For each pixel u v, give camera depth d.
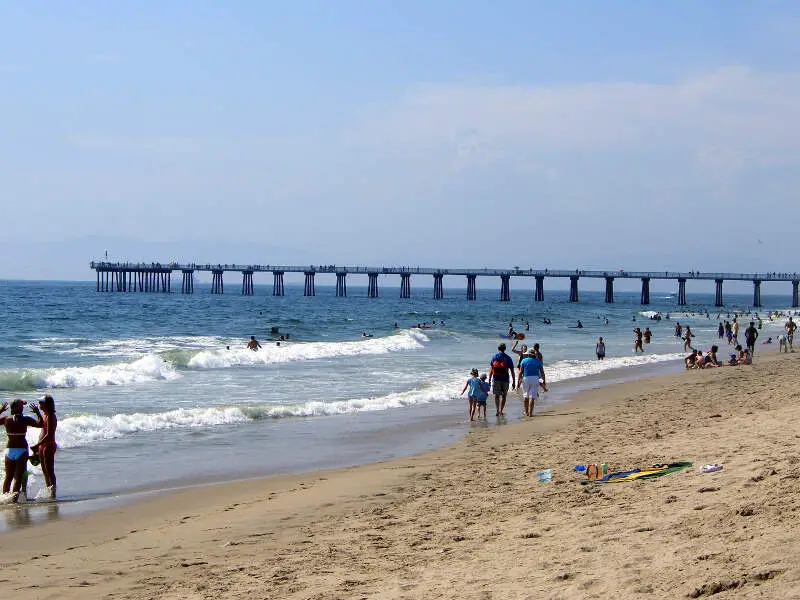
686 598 4.86
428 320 75.19
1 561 7.60
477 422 17.84
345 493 10.53
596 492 8.85
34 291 157.00
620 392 23.25
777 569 4.98
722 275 136.25
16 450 10.55
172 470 12.61
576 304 139.50
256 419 18.11
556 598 5.21
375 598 5.76
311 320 70.69
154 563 7.41
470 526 7.92
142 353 36.38
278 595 6.08
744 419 14.16
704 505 7.11
